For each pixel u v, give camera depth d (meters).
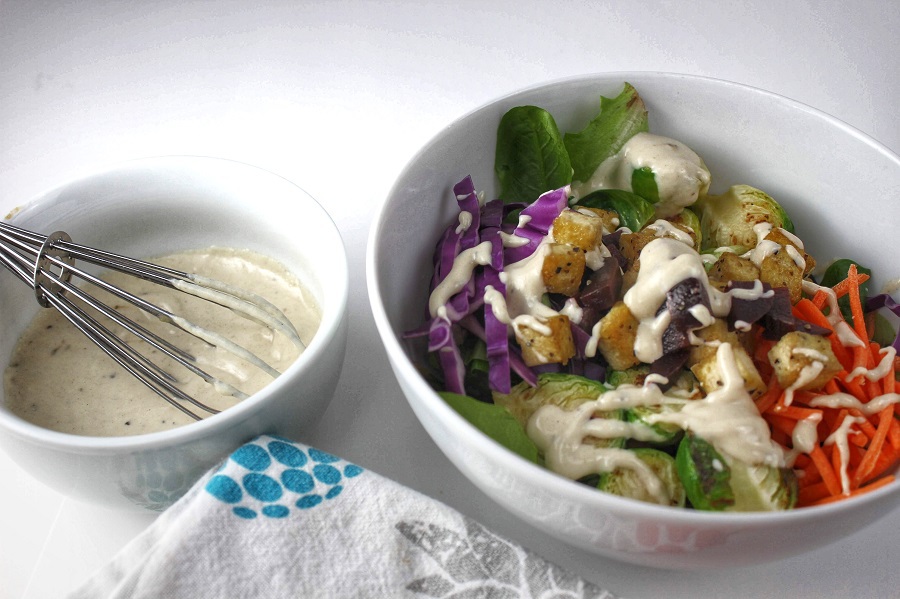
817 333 0.40
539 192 0.47
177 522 0.36
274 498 0.37
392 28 0.62
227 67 0.60
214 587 0.36
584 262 0.41
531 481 0.34
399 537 0.37
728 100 0.46
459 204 0.44
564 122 0.47
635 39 0.61
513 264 0.43
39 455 0.38
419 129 0.56
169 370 0.43
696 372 0.39
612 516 0.34
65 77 0.60
